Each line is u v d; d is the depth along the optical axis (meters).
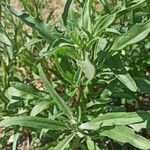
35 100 0.25
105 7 0.27
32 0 0.30
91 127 0.23
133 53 0.31
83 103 0.25
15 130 0.27
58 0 0.41
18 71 0.33
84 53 0.22
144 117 0.23
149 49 0.32
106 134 0.23
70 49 0.22
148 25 0.21
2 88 0.29
